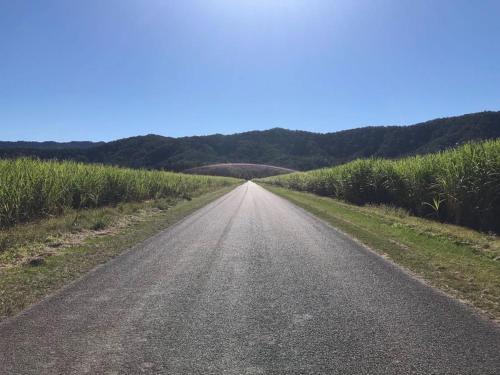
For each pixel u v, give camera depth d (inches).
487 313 214.2
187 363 161.2
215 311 223.1
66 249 405.7
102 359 165.0
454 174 609.0
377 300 238.7
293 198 1230.9
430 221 646.5
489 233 518.9
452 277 287.6
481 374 149.4
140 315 217.3
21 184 557.9
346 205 963.3
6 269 321.4
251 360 163.2
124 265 337.7
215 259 360.5
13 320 210.1
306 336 186.7
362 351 169.9
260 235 499.5
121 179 915.4
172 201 1029.2
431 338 182.2
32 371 154.9
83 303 237.9
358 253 381.7
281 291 260.4
